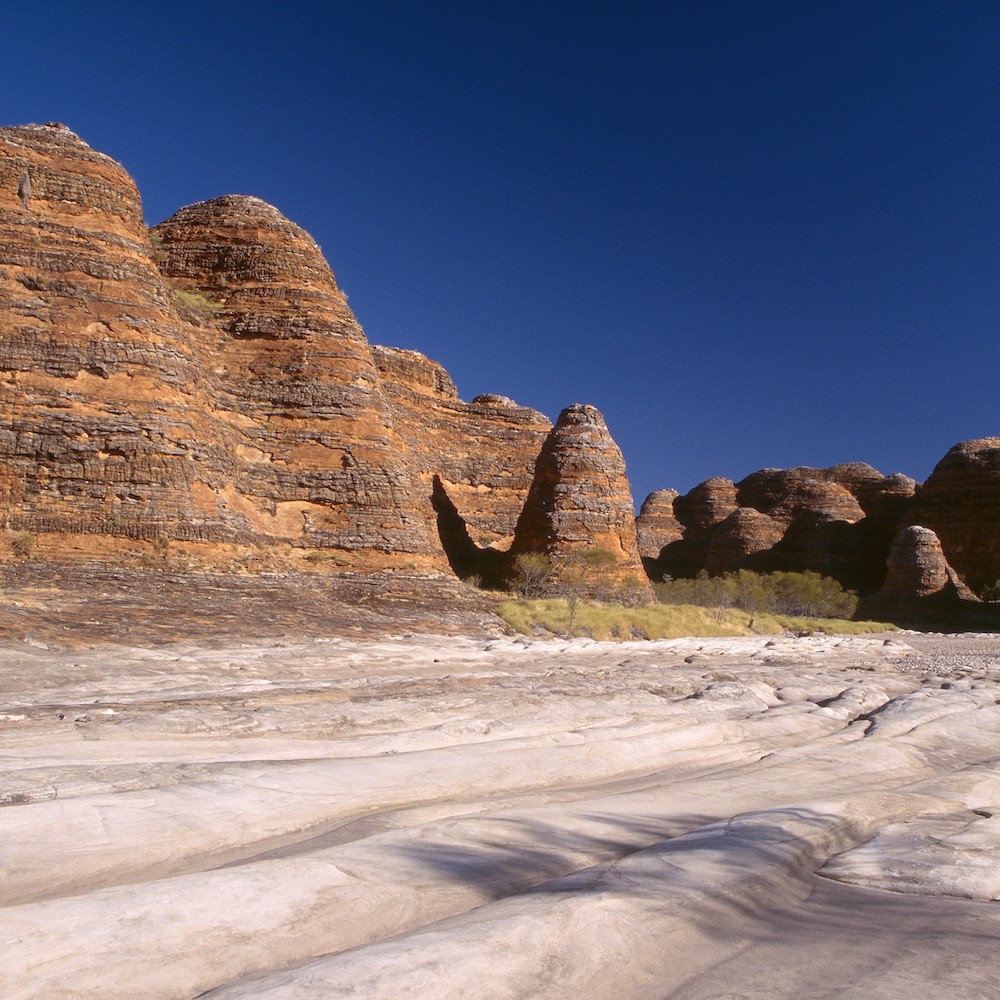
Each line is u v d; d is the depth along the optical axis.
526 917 4.97
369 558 34.00
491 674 17.34
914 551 75.75
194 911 5.00
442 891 5.72
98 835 6.45
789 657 26.88
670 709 13.18
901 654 33.03
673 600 60.66
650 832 7.37
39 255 28.31
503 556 53.28
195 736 10.00
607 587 44.69
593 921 5.04
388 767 8.73
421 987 4.21
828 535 100.81
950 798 9.14
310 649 19.88
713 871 6.13
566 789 9.10
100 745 9.15
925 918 5.79
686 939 5.12
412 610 31.16
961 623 69.19
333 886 5.55
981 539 93.31
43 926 4.66
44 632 17.61
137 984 4.29
